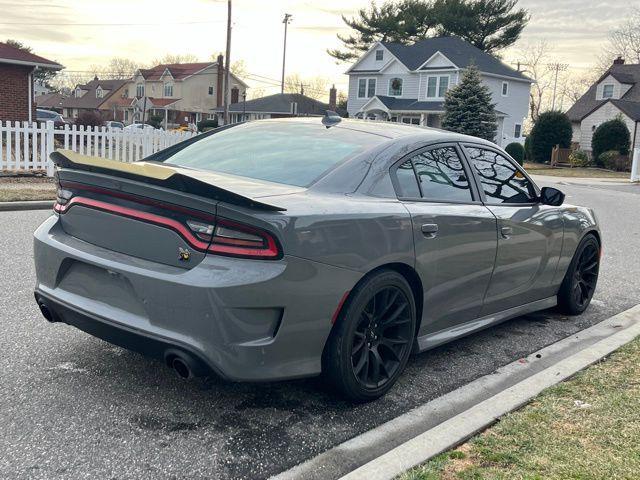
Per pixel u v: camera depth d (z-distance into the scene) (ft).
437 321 13.14
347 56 209.46
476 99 121.70
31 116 86.89
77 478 8.83
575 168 133.18
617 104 148.46
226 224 9.64
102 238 10.93
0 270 19.92
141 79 276.62
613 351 14.57
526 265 15.43
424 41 167.32
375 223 11.03
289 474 9.28
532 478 8.98
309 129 13.66
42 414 10.59
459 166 13.99
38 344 13.71
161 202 10.03
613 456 9.66
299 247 9.85
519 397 11.74
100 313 10.59
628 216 46.75
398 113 159.02
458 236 12.88
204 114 259.19
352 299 10.80
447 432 10.27
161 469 9.18
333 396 11.87
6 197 35.35
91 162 10.50
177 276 9.72
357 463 9.69
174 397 11.51
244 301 9.50
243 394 11.84
